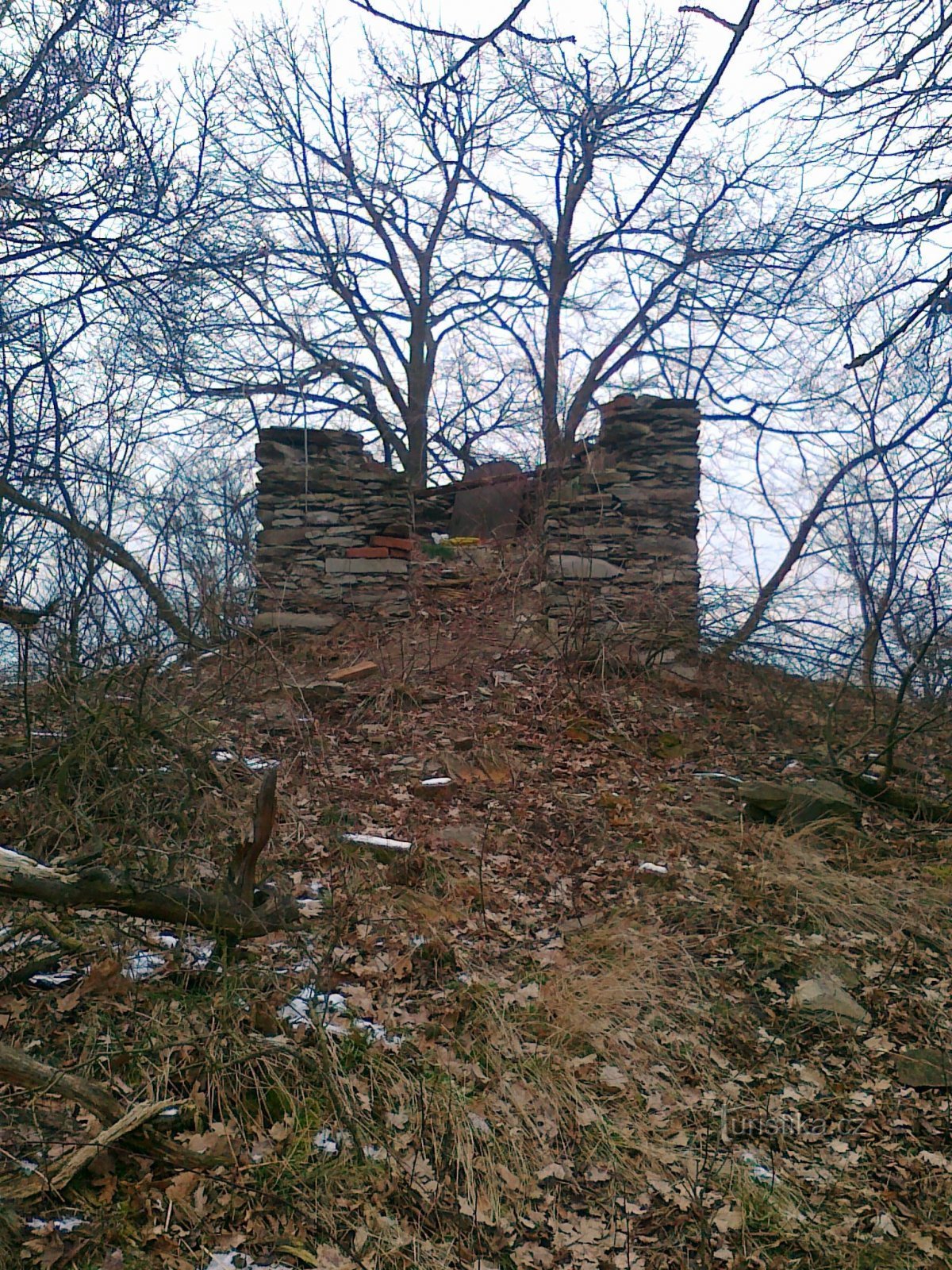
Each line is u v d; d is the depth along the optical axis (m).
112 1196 3.82
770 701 9.95
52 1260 3.53
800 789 7.70
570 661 9.70
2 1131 3.96
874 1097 5.03
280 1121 4.29
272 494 11.13
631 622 10.20
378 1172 4.13
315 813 6.78
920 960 6.15
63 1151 3.94
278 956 5.23
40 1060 4.33
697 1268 3.99
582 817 7.27
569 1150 4.48
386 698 8.72
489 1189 4.18
